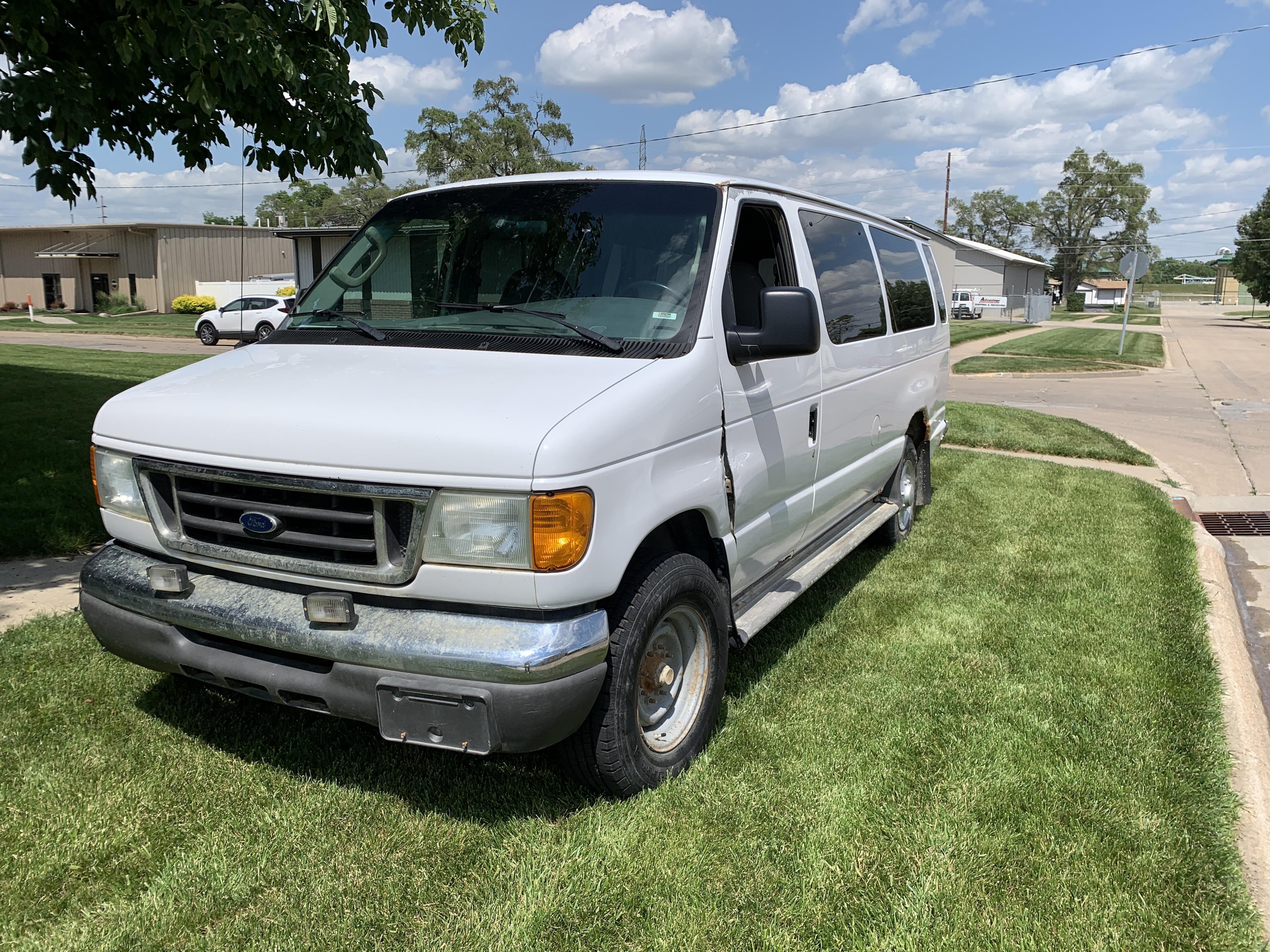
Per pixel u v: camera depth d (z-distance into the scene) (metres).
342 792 3.10
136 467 3.07
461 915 2.53
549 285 3.49
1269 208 70.69
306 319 3.76
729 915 2.55
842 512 5.13
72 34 5.98
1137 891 2.68
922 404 6.40
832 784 3.21
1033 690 4.02
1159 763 3.38
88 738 3.38
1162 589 5.43
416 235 3.85
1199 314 80.94
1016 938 2.49
